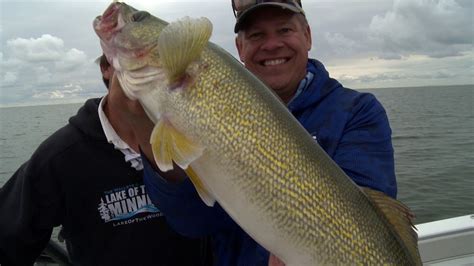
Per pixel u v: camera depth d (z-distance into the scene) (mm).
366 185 615
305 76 772
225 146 515
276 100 550
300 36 763
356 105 690
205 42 515
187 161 507
